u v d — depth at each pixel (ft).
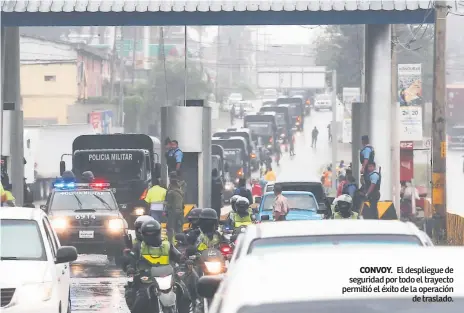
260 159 543.80
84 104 645.92
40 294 83.46
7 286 82.79
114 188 245.04
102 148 262.88
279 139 654.53
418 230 60.54
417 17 212.23
